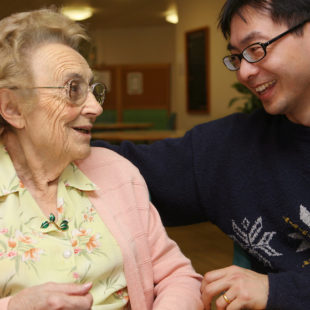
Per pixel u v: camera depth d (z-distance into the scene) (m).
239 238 1.30
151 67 11.30
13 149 1.13
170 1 8.08
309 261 1.19
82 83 1.08
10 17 1.09
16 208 1.06
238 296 1.07
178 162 1.40
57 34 1.10
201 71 6.79
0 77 1.04
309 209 1.16
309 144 1.17
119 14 9.38
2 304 0.91
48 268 1.03
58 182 1.16
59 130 1.07
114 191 1.25
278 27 1.07
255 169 1.26
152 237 1.27
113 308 1.12
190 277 1.24
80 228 1.13
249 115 1.36
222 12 1.16
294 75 1.09
